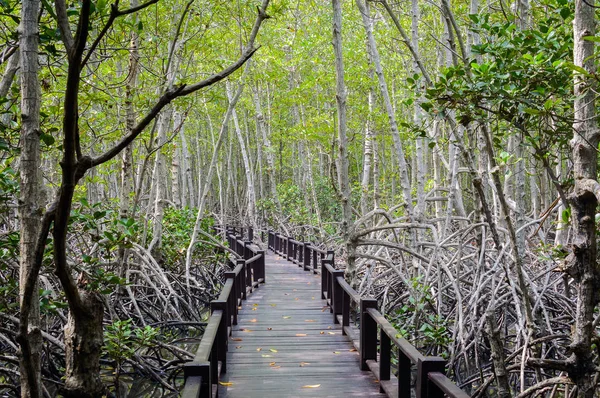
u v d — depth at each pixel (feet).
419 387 12.07
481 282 27.78
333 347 22.09
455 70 15.14
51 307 17.84
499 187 15.43
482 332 25.99
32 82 10.41
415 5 31.45
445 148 40.24
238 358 20.54
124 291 32.07
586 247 11.23
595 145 11.25
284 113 78.74
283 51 63.72
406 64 53.01
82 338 13.12
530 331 16.21
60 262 9.30
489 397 24.41
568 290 26.71
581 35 11.27
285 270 47.42
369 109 51.88
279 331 24.81
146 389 25.08
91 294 13.42
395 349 30.14
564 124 15.12
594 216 11.24
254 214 72.74
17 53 15.57
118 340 21.89
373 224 56.08
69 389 13.03
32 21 10.38
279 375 18.54
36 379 10.36
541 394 18.81
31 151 10.44
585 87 11.12
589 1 11.84
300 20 58.34
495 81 14.03
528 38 14.60
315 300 32.94
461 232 30.86
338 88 30.30
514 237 15.69
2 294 17.85
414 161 62.03
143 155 37.29
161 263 39.45
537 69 13.75
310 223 66.33
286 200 78.13
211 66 43.34
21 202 10.43
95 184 46.44
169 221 45.32
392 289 37.19
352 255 31.42
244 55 8.38
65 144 7.61
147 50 28.07
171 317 33.30
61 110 20.48
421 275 32.58
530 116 15.46
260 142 95.40
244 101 76.48
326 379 18.12
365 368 18.99
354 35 56.39
